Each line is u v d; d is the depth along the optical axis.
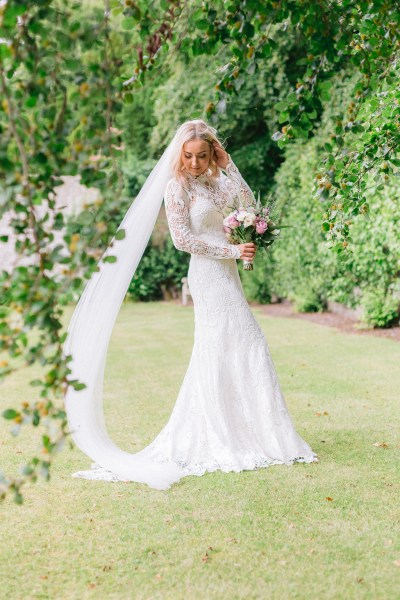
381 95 4.18
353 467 4.29
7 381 7.62
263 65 14.70
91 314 4.23
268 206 4.59
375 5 2.89
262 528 3.37
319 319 12.89
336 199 4.41
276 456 4.44
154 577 2.88
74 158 2.09
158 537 3.29
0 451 4.86
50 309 2.11
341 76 12.03
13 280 2.11
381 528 3.33
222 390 4.50
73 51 2.17
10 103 1.96
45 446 2.14
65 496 3.92
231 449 4.41
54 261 2.07
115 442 5.04
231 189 4.66
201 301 4.59
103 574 2.92
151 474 4.16
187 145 4.41
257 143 16.92
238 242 4.58
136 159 19.38
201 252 4.51
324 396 6.36
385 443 4.79
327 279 12.91
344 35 2.91
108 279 4.24
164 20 2.62
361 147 4.25
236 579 2.84
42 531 3.40
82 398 4.28
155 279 19.59
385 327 11.09
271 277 15.92
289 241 13.92
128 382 7.43
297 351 9.18
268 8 2.61
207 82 14.94
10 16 1.96
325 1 2.76
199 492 3.93
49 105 2.15
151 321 14.02
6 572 2.95
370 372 7.47
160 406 6.22
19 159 2.11
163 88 16.20
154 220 4.41
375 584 2.76
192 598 2.69
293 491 3.88
